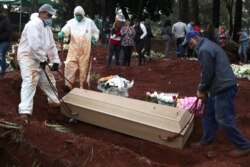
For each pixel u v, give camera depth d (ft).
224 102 22.82
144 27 59.88
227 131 23.08
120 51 58.65
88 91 27.61
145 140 24.54
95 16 136.98
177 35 71.56
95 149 19.92
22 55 26.37
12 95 29.32
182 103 28.76
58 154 19.76
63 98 27.40
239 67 54.13
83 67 33.96
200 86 23.41
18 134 20.93
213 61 22.75
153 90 40.83
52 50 28.04
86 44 33.78
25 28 26.55
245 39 75.25
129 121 24.70
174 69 52.19
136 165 19.22
